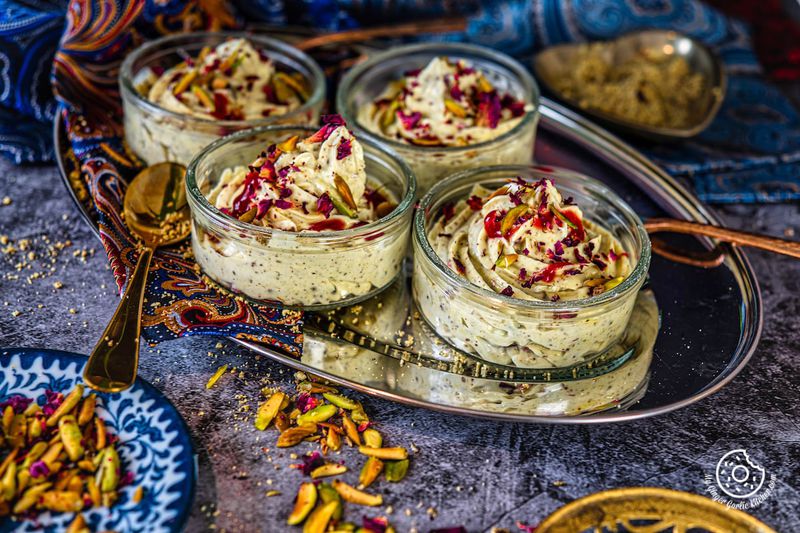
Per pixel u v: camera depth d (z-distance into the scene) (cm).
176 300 44
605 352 44
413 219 48
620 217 47
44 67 54
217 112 51
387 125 53
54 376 41
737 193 54
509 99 54
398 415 42
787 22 67
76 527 37
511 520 39
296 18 62
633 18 66
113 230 47
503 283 44
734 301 47
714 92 60
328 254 44
